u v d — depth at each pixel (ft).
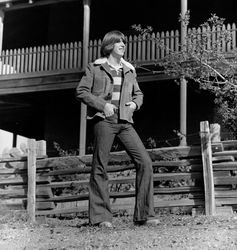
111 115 19.61
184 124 49.37
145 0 65.51
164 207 24.12
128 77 20.61
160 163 24.41
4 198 27.20
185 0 51.85
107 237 18.39
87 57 56.03
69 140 66.08
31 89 59.00
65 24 69.26
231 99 33.53
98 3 67.72
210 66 29.71
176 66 30.19
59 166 26.48
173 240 17.29
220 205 23.29
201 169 23.81
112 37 20.61
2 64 60.44
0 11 61.00
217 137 23.82
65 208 26.21
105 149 20.06
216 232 18.21
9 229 22.98
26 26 75.31
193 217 22.17
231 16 60.39
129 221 22.57
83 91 20.17
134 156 20.11
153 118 61.87
